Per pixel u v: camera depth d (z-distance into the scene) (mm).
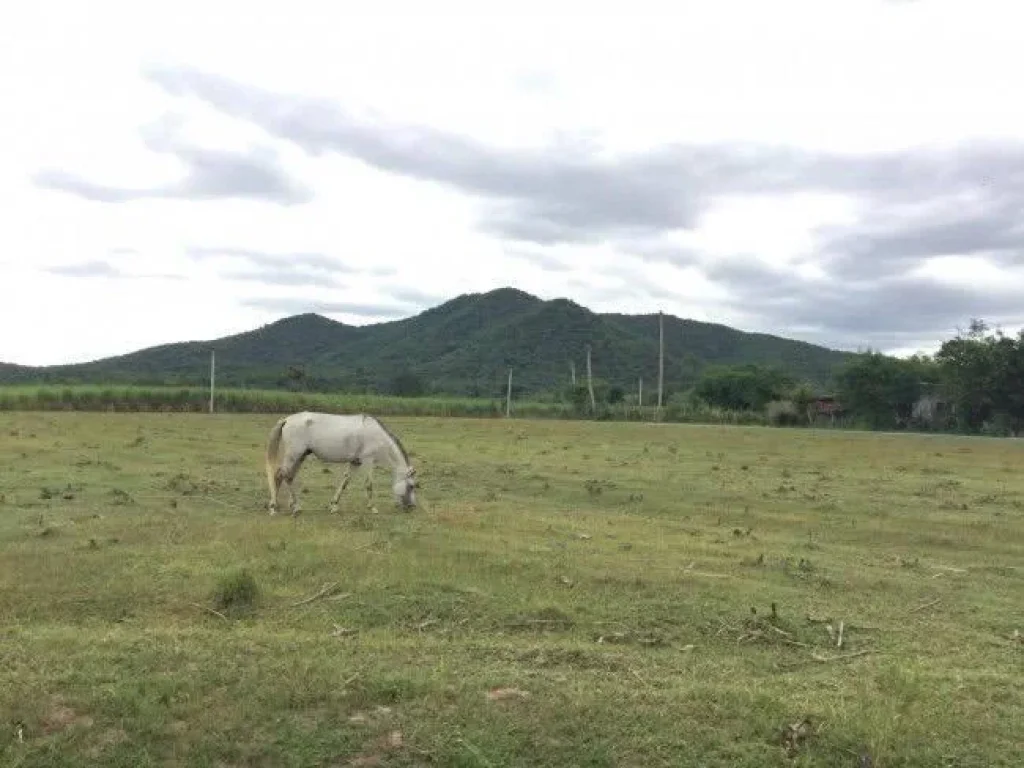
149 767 5277
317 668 6367
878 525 14609
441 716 5781
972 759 5641
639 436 32000
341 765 5340
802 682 6844
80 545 10375
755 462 24188
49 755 5309
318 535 10992
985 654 7945
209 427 30047
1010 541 13641
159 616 8086
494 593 8836
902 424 52344
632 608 8641
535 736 5617
